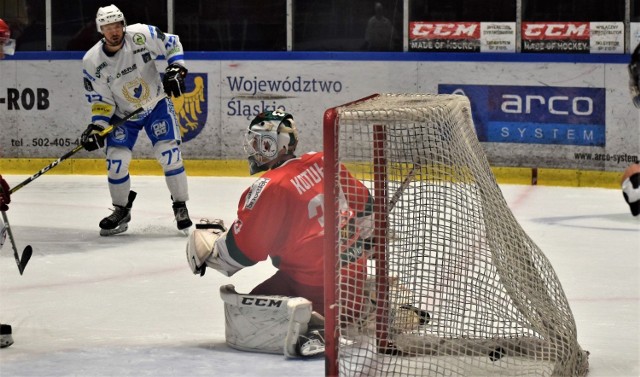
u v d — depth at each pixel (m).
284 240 7.55
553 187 17.22
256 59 18.45
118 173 12.98
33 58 18.80
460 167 6.96
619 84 17.09
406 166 7.05
